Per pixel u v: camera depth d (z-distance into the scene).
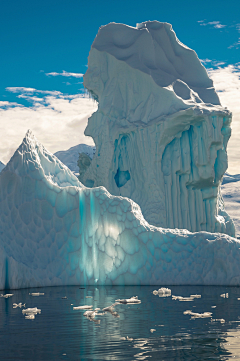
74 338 9.87
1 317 12.85
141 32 45.50
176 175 41.62
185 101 41.88
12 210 24.47
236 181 116.38
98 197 24.67
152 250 23.81
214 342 9.30
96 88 46.16
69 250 24.28
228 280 23.12
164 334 10.16
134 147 42.91
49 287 22.67
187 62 46.12
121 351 8.63
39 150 26.83
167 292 19.23
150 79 42.75
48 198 24.89
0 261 21.47
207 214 42.72
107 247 24.03
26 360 8.11
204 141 41.03
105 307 14.70
